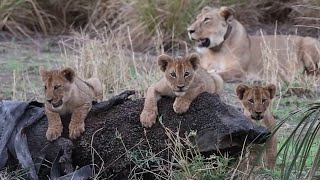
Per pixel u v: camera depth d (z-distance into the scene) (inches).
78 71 608.4
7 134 394.6
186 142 363.6
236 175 366.9
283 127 506.3
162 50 713.0
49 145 386.0
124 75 601.3
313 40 725.9
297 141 360.5
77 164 387.2
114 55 660.1
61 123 387.2
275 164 416.5
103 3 875.4
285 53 719.1
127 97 404.2
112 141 382.0
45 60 725.3
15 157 396.8
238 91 437.1
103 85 559.8
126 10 832.9
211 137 366.9
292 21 916.6
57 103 380.5
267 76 642.2
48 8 919.7
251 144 367.9
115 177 382.0
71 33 861.8
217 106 376.8
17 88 604.1
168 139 374.0
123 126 384.2
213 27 704.4
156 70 611.8
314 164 354.3
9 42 820.0
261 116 428.5
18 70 648.4
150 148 375.9
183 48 802.8
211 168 363.9
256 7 932.6
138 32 805.2
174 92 381.1
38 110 402.3
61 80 381.7
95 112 392.2
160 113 382.3
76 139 385.1
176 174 365.4
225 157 368.2
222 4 888.3
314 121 351.3
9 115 397.7
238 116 372.5
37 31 887.7
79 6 914.7
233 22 715.4
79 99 386.6
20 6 879.7
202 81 389.4
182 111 377.1
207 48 717.9
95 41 661.9
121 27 803.4
